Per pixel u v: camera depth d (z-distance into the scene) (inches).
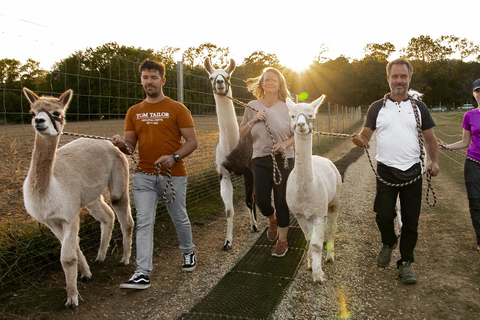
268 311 117.6
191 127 141.3
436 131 743.7
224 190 177.8
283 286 134.5
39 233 153.7
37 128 112.4
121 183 153.5
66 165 132.3
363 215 223.8
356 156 506.3
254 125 159.3
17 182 245.0
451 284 133.9
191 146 139.8
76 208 129.1
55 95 180.7
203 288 135.0
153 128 137.0
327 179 145.3
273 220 180.5
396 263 149.6
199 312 117.5
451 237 180.7
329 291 130.8
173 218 145.0
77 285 134.9
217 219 218.7
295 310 118.7
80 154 141.2
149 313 118.5
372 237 185.5
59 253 149.9
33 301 122.3
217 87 161.6
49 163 118.1
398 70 130.0
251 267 151.6
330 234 155.1
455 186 297.0
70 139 235.0
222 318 114.0
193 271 149.5
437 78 2527.1
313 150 514.6
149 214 135.0
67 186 127.0
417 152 130.6
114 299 127.3
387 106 134.8
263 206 167.0
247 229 201.5
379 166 136.6
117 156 154.9
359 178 346.9
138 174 137.8
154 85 136.2
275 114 158.9
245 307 120.2
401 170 129.6
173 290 133.9
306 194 132.2
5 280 132.0
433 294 127.3
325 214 137.2
